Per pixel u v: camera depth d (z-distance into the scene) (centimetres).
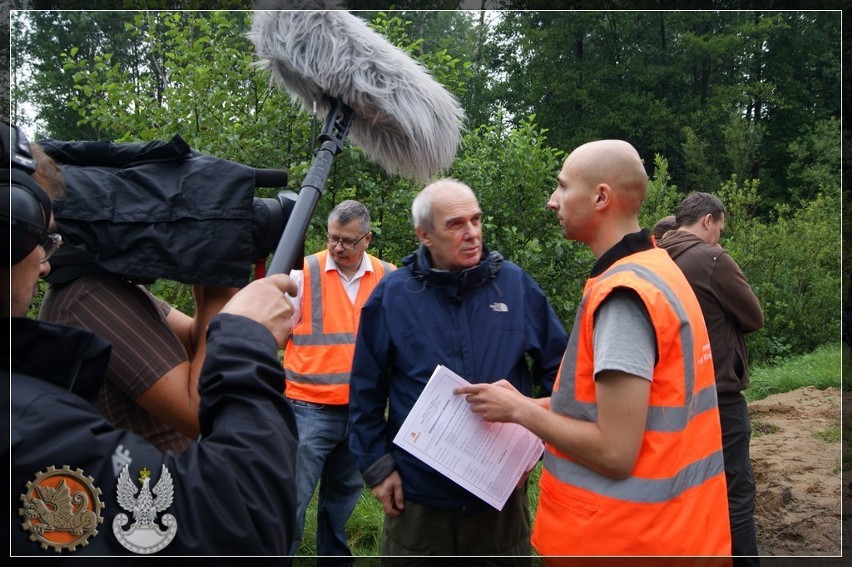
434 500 217
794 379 552
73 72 473
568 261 473
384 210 497
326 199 481
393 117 133
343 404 324
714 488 176
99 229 115
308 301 332
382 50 133
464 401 206
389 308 227
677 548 167
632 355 164
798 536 376
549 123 470
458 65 478
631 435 165
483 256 232
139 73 520
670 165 445
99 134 491
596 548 171
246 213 121
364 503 392
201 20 487
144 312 126
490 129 480
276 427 91
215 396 92
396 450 225
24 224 86
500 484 207
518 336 221
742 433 303
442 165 143
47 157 104
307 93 136
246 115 491
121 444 84
